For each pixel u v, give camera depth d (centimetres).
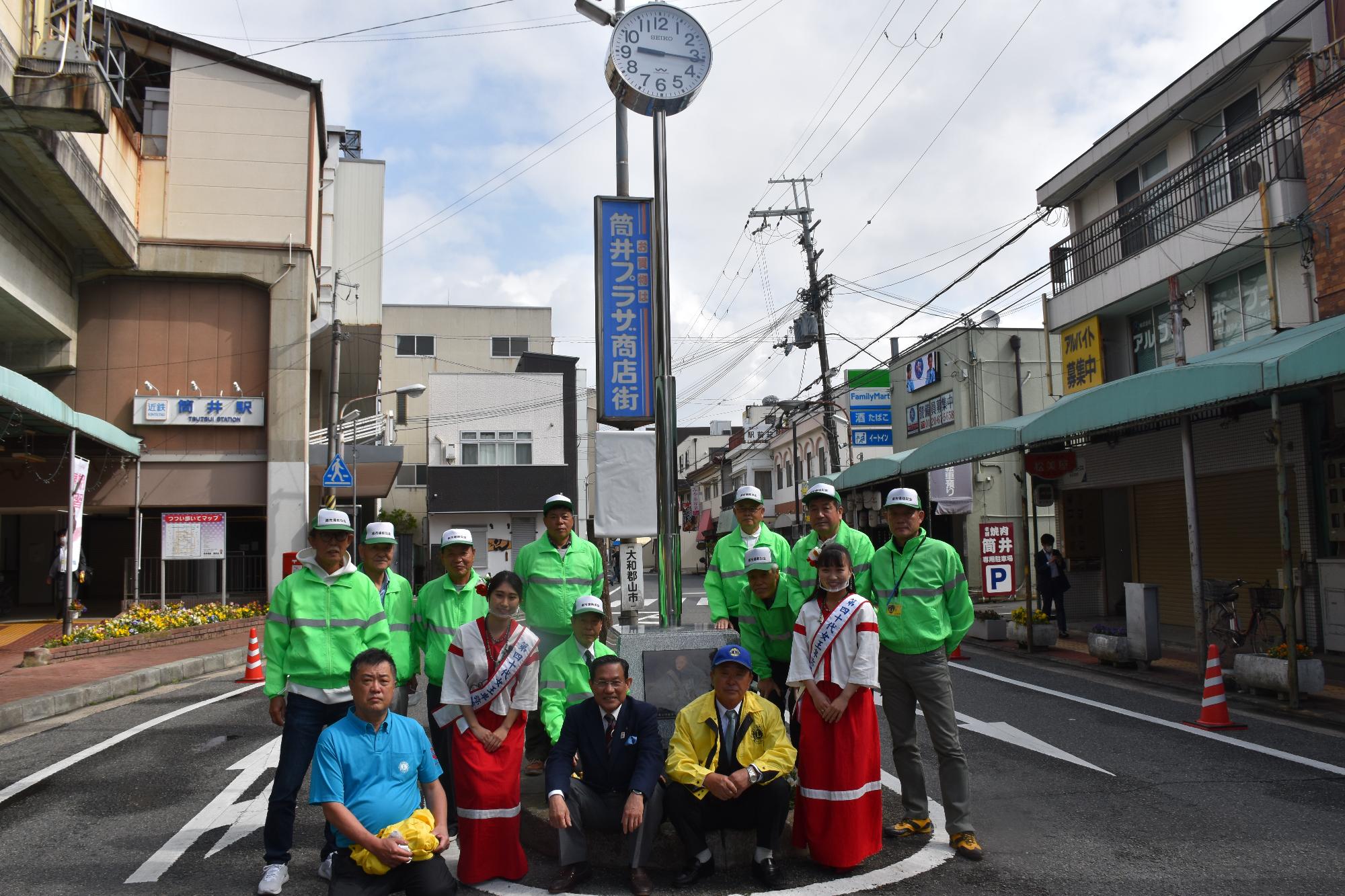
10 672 1212
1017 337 2439
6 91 1320
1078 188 1842
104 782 707
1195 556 1052
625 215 776
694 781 483
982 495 2464
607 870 509
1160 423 1456
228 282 2200
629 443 738
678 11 763
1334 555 1255
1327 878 467
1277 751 730
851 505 2403
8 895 477
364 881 400
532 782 615
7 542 2227
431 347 4534
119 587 2481
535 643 503
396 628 579
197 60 2212
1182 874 478
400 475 4303
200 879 499
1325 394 1253
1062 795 628
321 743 409
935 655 544
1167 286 1509
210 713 995
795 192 2550
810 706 506
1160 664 1201
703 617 2189
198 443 2172
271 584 2136
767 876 478
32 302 1819
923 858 514
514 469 3791
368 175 2950
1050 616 1440
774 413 3956
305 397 2189
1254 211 1320
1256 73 1401
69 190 1661
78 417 1540
